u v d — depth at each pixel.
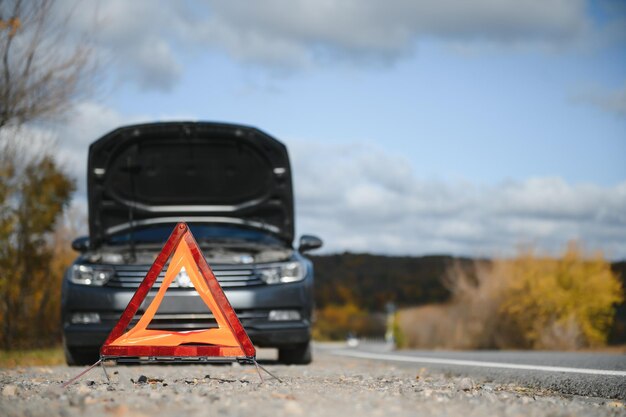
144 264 8.41
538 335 27.55
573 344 26.88
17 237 16.12
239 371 7.64
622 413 4.15
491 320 29.08
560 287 27.95
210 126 9.20
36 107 10.95
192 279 5.44
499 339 29.05
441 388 5.64
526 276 28.30
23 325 16.45
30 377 6.57
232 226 9.57
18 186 15.37
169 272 5.43
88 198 9.27
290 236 9.59
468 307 30.53
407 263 97.88
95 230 9.32
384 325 94.19
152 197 9.48
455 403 4.25
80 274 8.45
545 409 4.10
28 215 16.11
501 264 29.22
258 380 6.04
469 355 12.87
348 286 99.56
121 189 9.38
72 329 8.33
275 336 8.36
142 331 5.45
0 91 10.78
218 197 9.55
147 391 4.74
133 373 7.25
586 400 5.34
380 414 3.63
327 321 97.44
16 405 3.99
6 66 10.87
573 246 28.38
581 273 27.92
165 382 5.68
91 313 8.34
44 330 16.97
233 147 9.42
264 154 9.44
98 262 8.50
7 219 15.58
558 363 8.82
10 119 10.98
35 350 15.22
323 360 13.31
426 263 96.62
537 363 9.02
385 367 9.86
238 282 8.38
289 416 3.49
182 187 9.49
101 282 8.36
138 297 5.44
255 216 9.62
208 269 5.44
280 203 9.57
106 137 9.12
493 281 29.31
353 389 5.10
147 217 9.52
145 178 9.43
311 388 5.13
